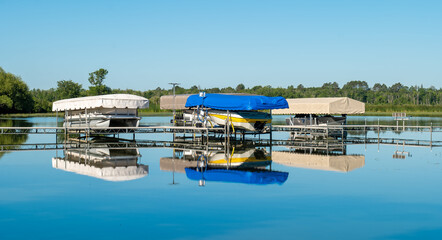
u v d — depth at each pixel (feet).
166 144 98.58
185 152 81.66
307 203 41.24
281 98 91.25
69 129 106.73
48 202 41.50
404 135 131.44
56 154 77.51
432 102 440.86
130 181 51.55
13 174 55.98
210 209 39.06
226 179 52.80
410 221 35.94
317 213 38.04
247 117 90.74
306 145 96.73
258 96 89.56
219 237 31.99
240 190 46.70
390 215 37.52
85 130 100.07
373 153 80.79
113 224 34.91
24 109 323.57
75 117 110.93
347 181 51.78
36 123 185.06
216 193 45.21
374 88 569.64
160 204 40.78
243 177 54.19
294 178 53.57
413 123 189.47
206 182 50.90
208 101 93.97
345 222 35.55
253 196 43.91
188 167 62.13
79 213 37.88
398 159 72.02
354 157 74.43
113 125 108.78
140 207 39.73
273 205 40.47
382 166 63.87
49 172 57.52
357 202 41.70
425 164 65.87
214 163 66.39
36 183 50.29
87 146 93.50
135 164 65.00
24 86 320.70
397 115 115.75
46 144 97.35
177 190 46.50
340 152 82.64
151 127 96.53
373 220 36.11
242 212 38.19
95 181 51.37
